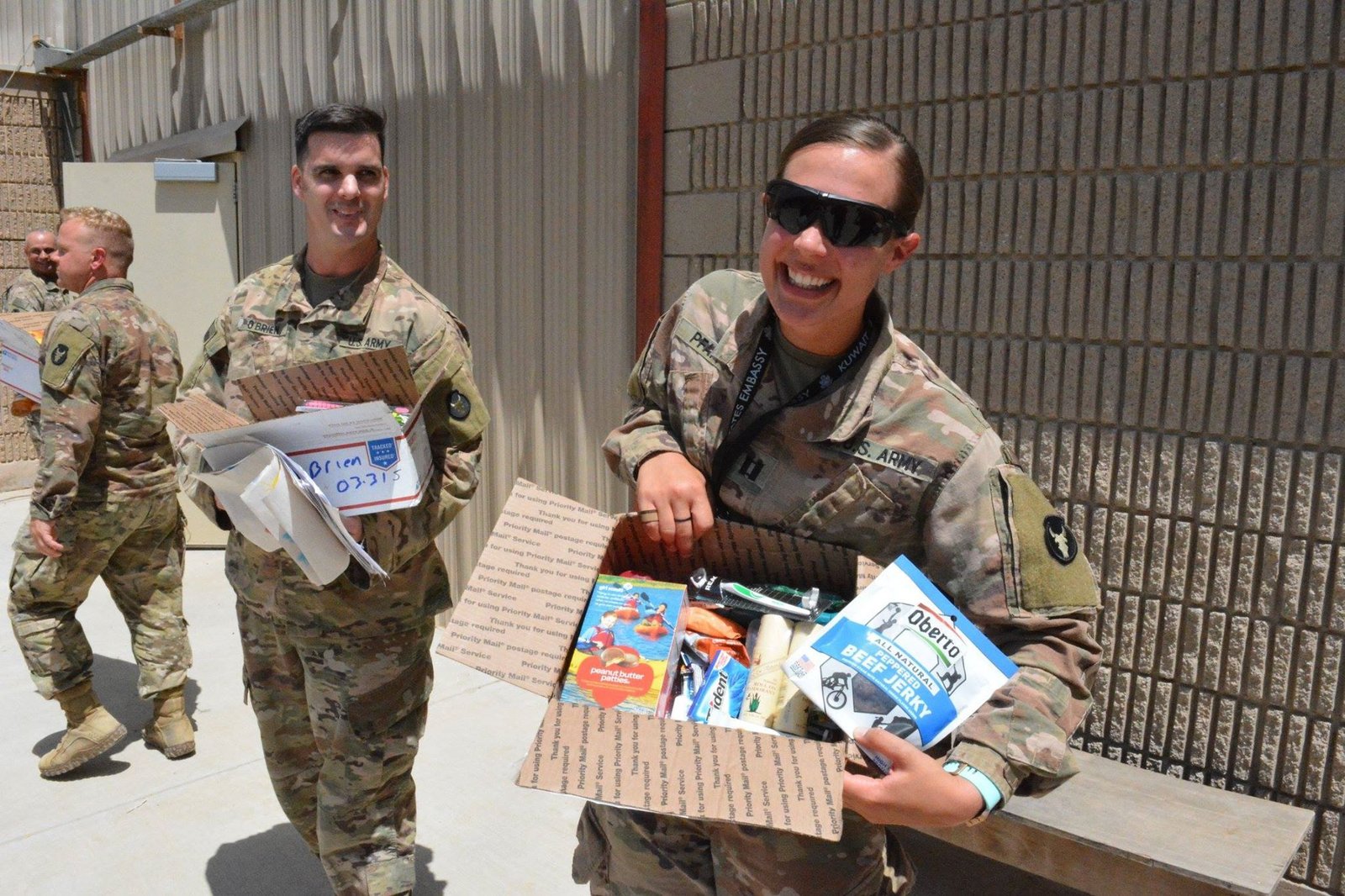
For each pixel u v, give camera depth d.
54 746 3.70
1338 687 2.38
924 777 1.22
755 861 1.48
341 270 2.38
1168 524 2.61
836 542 1.54
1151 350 2.60
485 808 3.23
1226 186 2.46
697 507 1.50
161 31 6.21
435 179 4.60
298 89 5.34
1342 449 2.34
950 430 1.44
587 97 3.89
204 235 6.06
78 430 3.19
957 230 2.92
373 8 4.80
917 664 1.26
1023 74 2.74
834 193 1.33
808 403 1.49
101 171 6.13
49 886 2.85
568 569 1.41
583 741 1.26
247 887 2.86
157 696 3.56
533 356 4.24
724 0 3.36
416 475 2.06
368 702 2.32
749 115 3.32
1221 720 2.56
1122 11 2.57
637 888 1.61
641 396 1.79
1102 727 2.76
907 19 2.94
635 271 3.80
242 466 1.93
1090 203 2.66
